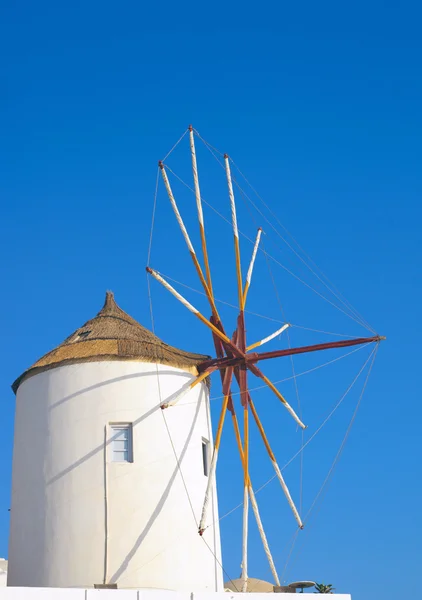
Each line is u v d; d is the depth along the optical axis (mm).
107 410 28500
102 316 31469
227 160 32375
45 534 27516
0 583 25906
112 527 27312
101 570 26875
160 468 28312
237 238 32156
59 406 28688
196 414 30047
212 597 25969
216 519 29953
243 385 31062
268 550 29766
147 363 29281
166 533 27719
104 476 27797
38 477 28250
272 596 27672
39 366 29406
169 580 27281
